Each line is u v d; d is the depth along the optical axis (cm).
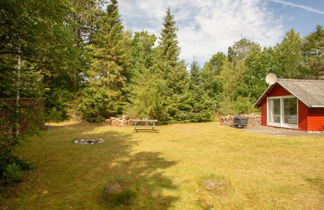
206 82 2372
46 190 403
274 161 624
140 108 1592
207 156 681
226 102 2330
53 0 439
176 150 768
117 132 1215
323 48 2984
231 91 2839
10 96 508
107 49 1745
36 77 603
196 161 620
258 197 384
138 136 1096
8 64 520
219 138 1056
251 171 530
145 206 344
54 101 652
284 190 415
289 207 348
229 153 725
